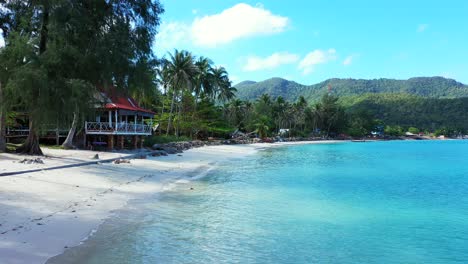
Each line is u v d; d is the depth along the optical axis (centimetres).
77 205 1305
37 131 2709
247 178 2388
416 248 1036
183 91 6794
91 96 2572
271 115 11531
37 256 800
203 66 7038
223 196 1698
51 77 2444
